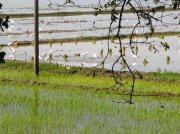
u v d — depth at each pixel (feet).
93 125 150.20
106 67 300.40
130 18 596.70
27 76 230.68
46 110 168.14
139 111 167.63
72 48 380.99
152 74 249.14
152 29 59.57
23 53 353.10
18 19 579.48
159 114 164.25
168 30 470.39
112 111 167.43
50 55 326.44
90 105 173.78
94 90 198.49
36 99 184.75
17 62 275.59
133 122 155.02
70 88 205.46
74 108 170.71
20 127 146.92
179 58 345.31
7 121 152.87
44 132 142.72
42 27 510.17
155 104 179.63
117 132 141.69
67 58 337.11
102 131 143.33
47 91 200.23
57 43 406.00
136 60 333.21
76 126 149.48
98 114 163.94
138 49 371.15
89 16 623.77
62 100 181.98
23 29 487.61
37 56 236.22
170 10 625.82
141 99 186.29
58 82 216.54
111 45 385.09
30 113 163.84
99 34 448.65
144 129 147.13
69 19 589.32
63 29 491.31
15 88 204.33
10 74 233.76
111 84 211.20
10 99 183.93
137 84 211.41
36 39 236.84
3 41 411.95
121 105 174.70
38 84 212.02
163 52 364.79
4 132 141.49
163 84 220.23
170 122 155.53
